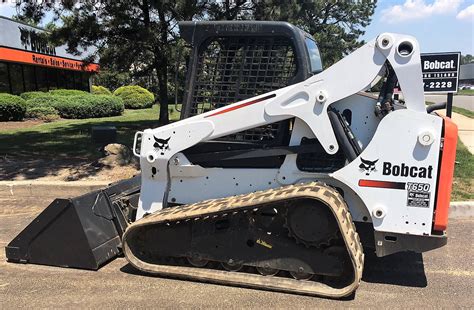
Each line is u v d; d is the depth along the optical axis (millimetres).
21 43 22297
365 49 3721
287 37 4008
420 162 3650
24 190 7332
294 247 3799
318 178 4016
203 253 4031
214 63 4227
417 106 3676
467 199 6332
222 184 4234
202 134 4105
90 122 18125
